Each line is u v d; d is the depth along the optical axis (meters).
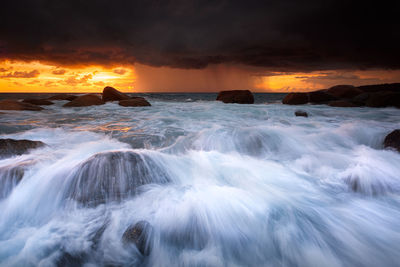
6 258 2.09
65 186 3.10
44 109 12.80
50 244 2.28
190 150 5.08
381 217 2.78
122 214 2.71
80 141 5.85
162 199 2.93
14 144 4.41
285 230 2.49
